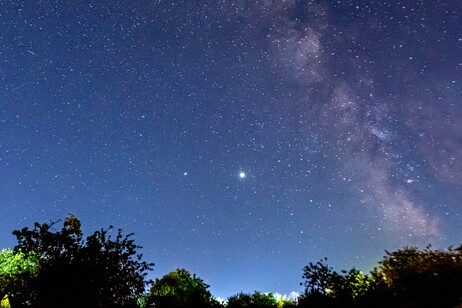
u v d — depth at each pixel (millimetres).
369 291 6168
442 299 5293
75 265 3838
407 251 6910
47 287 3648
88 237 4148
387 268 6766
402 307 5461
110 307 3883
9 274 4297
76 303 3627
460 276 5574
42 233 3953
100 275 3936
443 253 6395
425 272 6020
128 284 4184
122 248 4305
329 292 6801
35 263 4020
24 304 3695
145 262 4387
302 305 6867
